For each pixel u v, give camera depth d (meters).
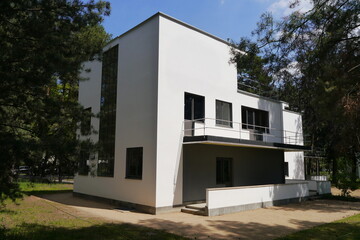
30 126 8.79
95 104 17.78
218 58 16.23
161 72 13.36
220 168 16.25
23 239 7.40
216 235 8.70
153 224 10.12
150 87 13.58
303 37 10.76
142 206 12.97
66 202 15.50
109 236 8.07
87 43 8.91
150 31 14.05
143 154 13.38
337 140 27.12
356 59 10.27
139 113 14.02
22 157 7.04
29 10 7.62
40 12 7.82
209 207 11.81
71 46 8.17
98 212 12.43
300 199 16.97
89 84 18.73
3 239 7.29
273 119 20.42
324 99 9.12
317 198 18.31
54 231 8.46
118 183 14.72
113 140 15.59
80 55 8.34
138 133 13.90
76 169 8.38
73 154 7.78
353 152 22.03
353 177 18.41
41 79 7.20
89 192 16.97
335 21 10.05
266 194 14.62
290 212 13.05
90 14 8.53
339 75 9.52
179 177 13.38
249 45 11.19
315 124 29.80
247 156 17.94
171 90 13.65
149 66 13.81
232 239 8.27
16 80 6.82
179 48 14.28
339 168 19.27
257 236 8.62
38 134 8.07
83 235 8.05
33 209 12.37
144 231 8.86
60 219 10.42
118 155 15.03
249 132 17.91
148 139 13.24
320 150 31.64
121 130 15.07
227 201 12.55
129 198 13.82
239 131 17.12
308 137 33.84
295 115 22.78
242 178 17.38
